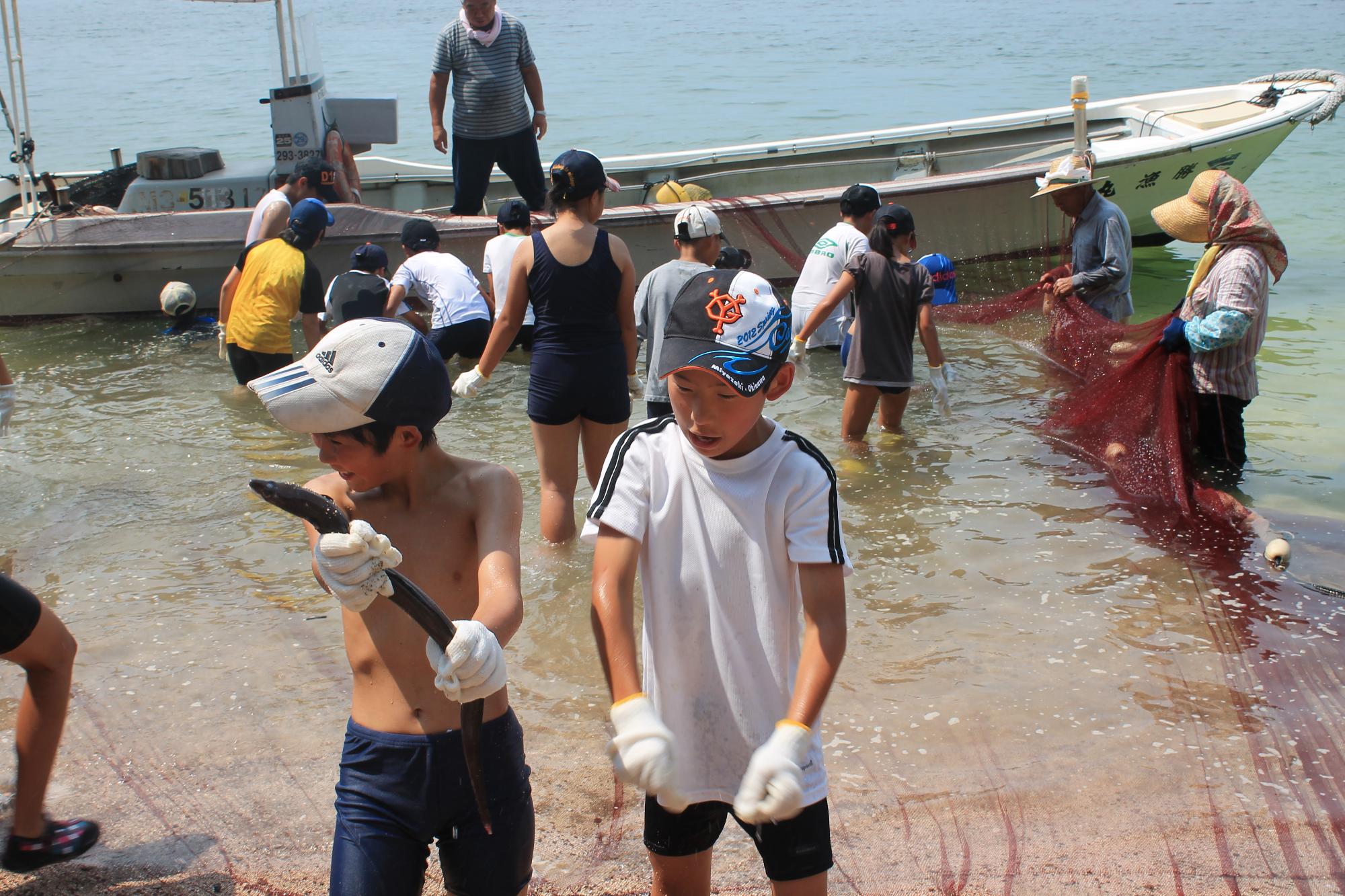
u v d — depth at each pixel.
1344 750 3.63
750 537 2.26
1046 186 7.73
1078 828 3.26
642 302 5.75
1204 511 5.51
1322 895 2.96
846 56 38.50
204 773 3.54
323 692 4.05
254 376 7.70
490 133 9.96
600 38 52.75
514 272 5.18
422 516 2.40
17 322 9.73
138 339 9.27
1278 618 4.55
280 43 10.03
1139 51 37.81
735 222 9.99
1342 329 8.76
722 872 3.06
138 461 6.50
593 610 2.26
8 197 10.85
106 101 28.33
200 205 10.15
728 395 2.13
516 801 2.40
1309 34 43.97
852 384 6.47
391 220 9.55
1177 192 10.83
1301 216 12.55
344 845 2.29
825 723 3.85
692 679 2.32
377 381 2.21
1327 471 6.17
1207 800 3.39
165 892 2.98
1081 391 6.94
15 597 2.78
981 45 42.53
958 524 5.49
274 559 5.21
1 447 6.72
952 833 3.25
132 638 4.44
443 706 2.34
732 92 28.25
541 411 5.20
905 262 6.44
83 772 3.54
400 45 51.50
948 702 3.97
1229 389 5.95
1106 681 4.10
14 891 2.96
